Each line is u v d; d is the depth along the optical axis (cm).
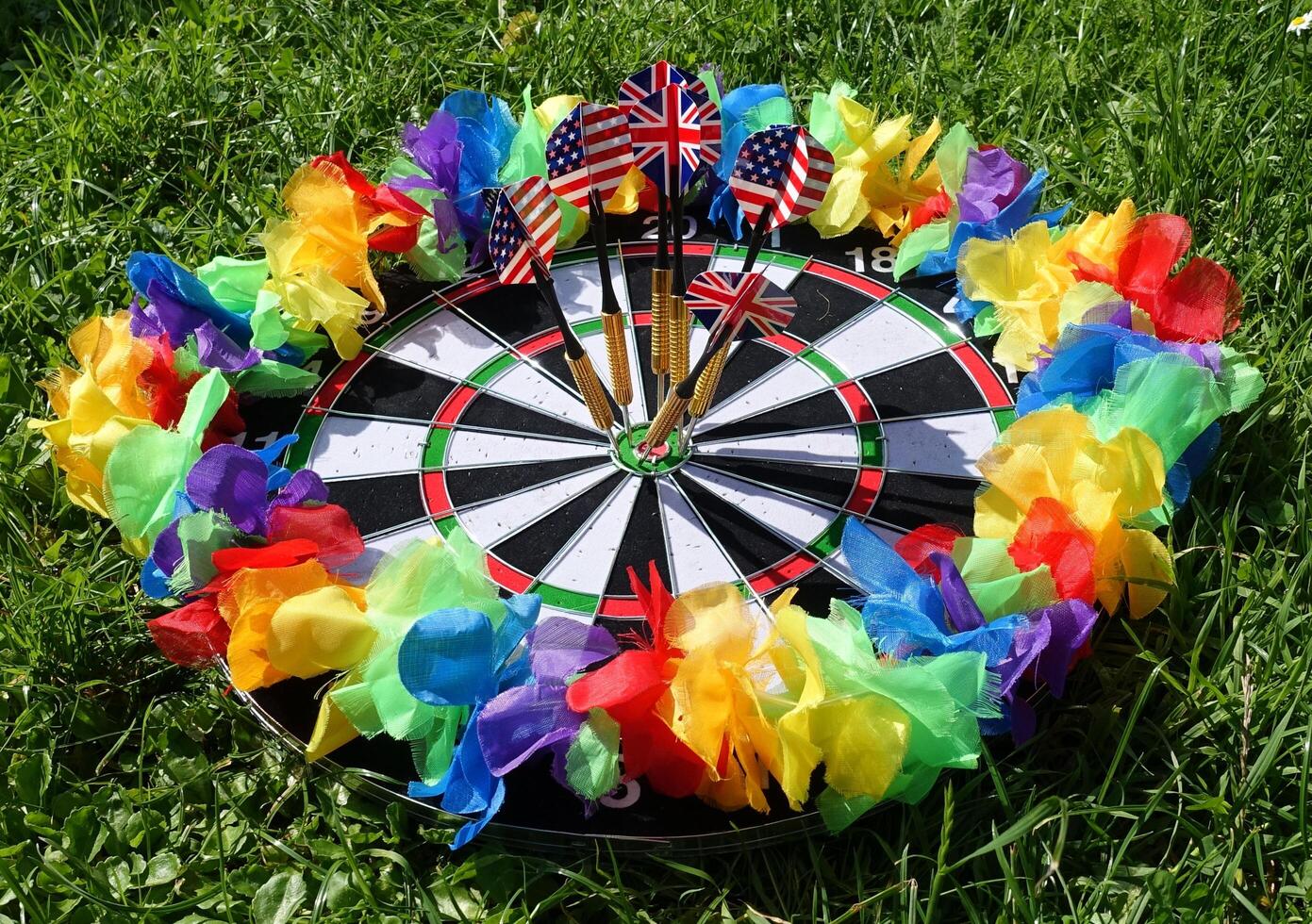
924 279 85
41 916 62
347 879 63
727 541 72
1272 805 63
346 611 63
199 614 66
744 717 60
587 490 75
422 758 62
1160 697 67
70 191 95
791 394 79
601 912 62
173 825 66
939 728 59
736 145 88
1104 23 106
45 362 87
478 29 109
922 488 74
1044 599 64
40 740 69
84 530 79
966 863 62
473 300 85
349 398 80
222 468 68
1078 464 68
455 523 74
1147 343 72
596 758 60
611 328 72
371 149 101
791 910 62
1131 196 92
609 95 104
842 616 63
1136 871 62
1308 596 70
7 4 118
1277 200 90
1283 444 77
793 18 108
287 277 80
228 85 106
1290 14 102
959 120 99
